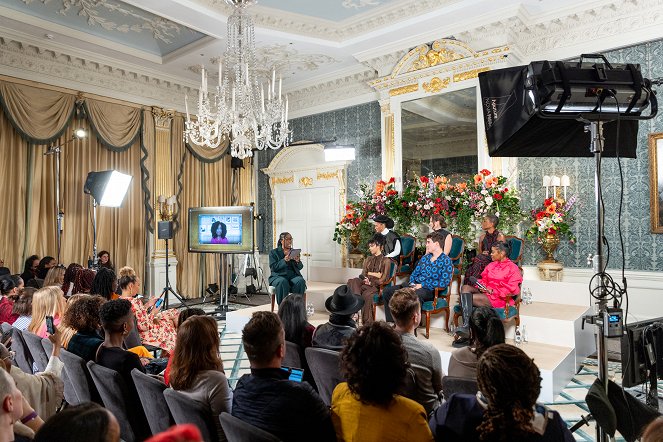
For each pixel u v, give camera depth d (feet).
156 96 26.50
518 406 4.40
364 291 17.72
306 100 28.63
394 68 22.89
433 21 19.94
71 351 8.68
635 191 17.70
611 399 6.55
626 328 7.59
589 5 18.07
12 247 20.84
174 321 13.57
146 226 25.96
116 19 20.63
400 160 22.91
